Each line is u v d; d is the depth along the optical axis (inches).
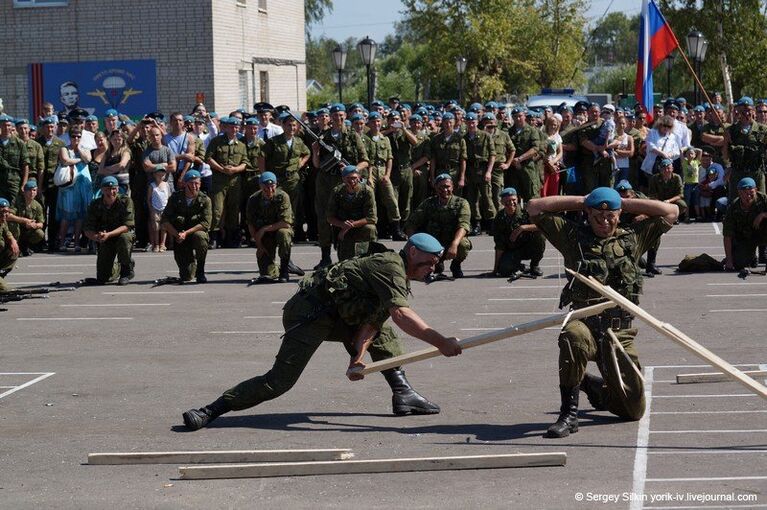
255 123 829.8
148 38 1255.5
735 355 431.5
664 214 324.2
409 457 303.0
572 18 2116.1
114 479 291.7
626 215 346.3
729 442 306.5
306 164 839.7
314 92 2992.1
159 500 272.7
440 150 845.2
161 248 824.3
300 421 350.6
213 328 524.7
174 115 830.5
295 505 265.4
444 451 308.7
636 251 325.1
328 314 337.1
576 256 323.3
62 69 1235.2
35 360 461.4
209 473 289.3
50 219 847.7
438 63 1889.8
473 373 416.8
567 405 321.4
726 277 636.1
